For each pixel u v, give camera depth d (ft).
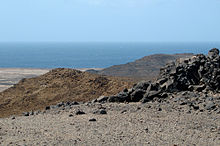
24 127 47.19
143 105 62.34
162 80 72.90
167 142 39.22
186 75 73.05
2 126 48.19
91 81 136.46
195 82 73.26
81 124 48.24
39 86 141.90
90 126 46.80
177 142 39.37
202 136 42.37
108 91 126.00
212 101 61.87
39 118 55.11
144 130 44.62
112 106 62.64
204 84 71.67
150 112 56.18
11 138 40.27
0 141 38.58
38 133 42.98
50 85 139.74
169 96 68.23
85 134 42.22
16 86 147.02
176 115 53.98
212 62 74.64
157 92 68.03
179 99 64.64
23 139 39.45
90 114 55.88
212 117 52.37
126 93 69.56
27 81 152.15
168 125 47.65
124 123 48.67
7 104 124.06
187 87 71.67
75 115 55.77
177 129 45.52
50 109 66.49
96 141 38.88
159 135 42.32
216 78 70.64
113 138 40.40
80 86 134.31
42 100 124.77
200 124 48.34
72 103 70.23
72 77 145.69
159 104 62.23
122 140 39.60
